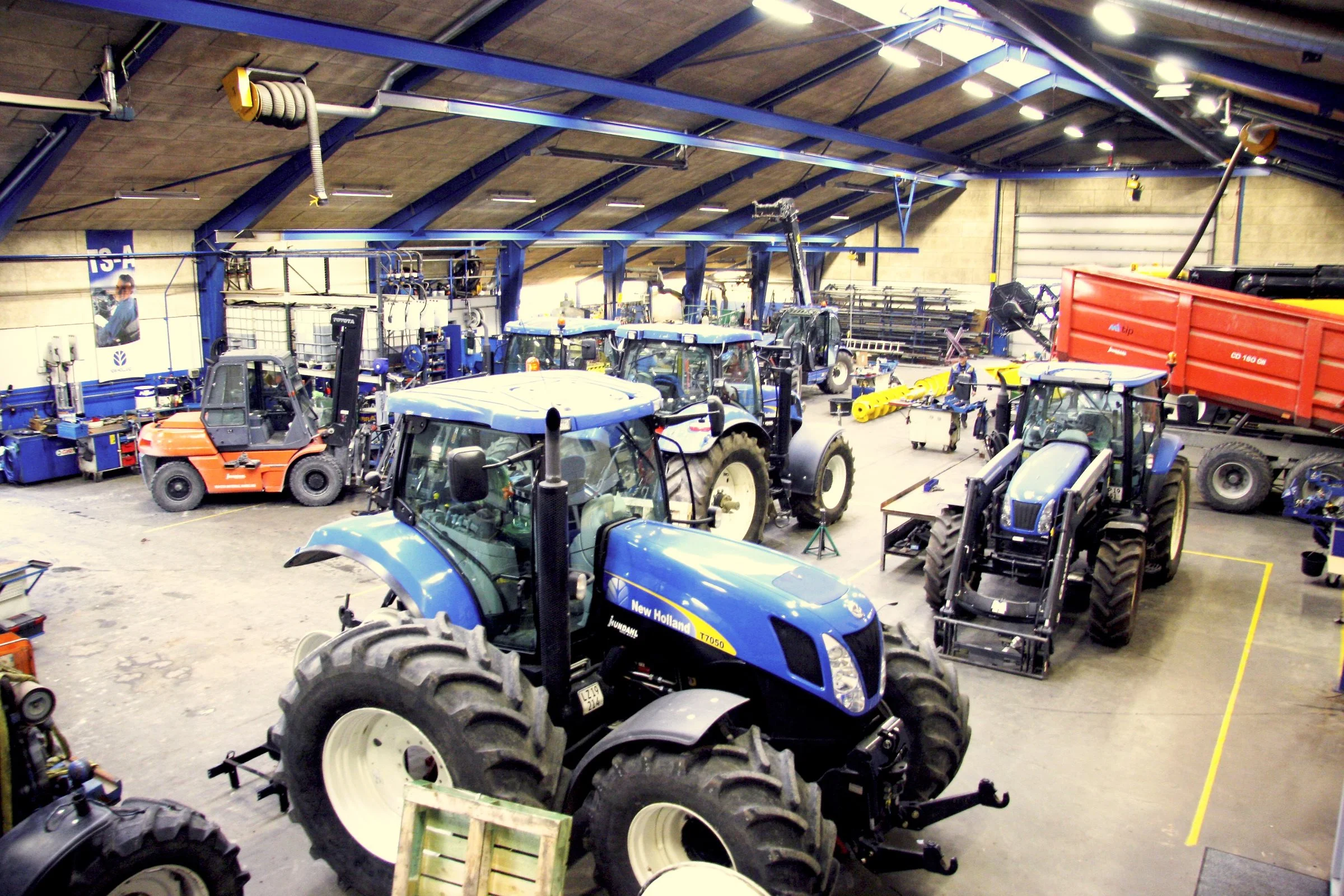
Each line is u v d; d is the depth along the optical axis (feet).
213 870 12.00
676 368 32.42
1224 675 22.04
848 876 14.66
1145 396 25.75
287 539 31.55
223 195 43.55
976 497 22.56
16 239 39.91
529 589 14.24
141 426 40.37
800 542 32.09
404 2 31.68
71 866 10.80
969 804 13.57
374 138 42.75
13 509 35.37
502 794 11.69
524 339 43.78
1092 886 14.47
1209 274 37.99
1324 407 34.04
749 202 77.36
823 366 66.69
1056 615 21.72
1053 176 82.99
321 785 13.52
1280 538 33.12
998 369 40.24
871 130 65.92
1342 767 17.99
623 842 12.32
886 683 14.87
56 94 30.45
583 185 60.70
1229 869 14.89
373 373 44.52
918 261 93.20
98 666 21.61
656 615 14.08
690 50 43.04
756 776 11.43
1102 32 37.52
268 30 28.99
